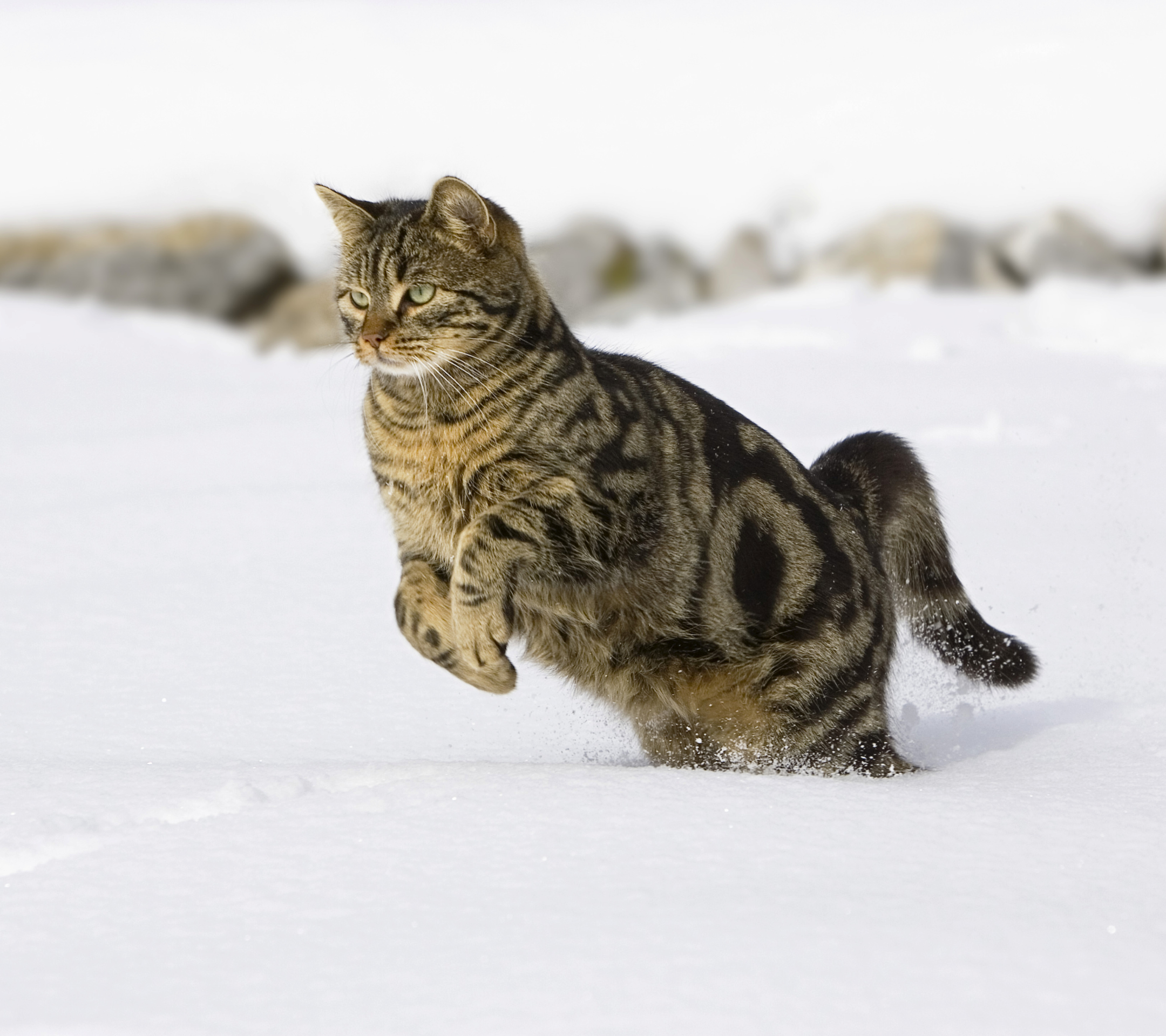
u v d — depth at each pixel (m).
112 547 15.23
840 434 19.66
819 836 6.51
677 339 30.53
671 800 7.05
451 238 8.97
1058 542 14.65
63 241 42.03
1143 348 28.23
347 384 27.23
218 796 7.63
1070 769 8.05
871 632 9.42
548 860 6.25
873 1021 4.71
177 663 11.38
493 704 10.44
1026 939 5.32
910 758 9.28
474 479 8.82
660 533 8.98
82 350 34.06
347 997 5.05
